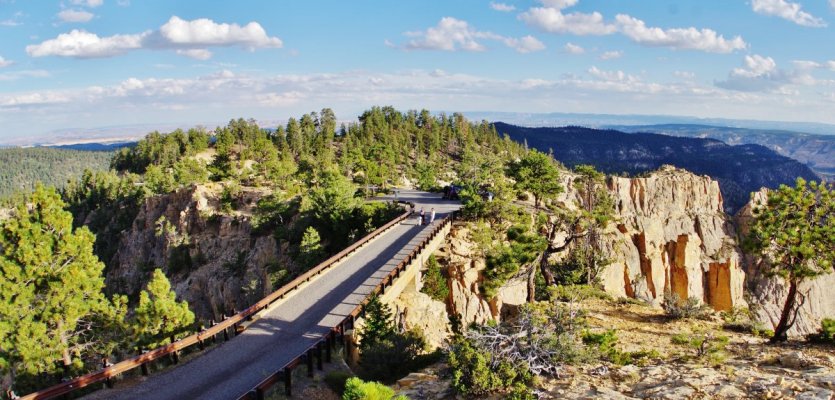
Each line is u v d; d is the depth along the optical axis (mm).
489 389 17531
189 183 109000
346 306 28766
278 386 20797
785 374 16328
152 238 102562
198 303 78375
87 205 149875
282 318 27297
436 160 148125
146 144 182000
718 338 22734
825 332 22422
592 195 80625
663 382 16641
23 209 31578
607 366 19188
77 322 33250
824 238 22766
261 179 111250
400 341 24453
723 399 14641
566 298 36656
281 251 68812
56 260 32094
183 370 21969
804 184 23547
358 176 100250
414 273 37219
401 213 58469
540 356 19031
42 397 18188
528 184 68188
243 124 167000
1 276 29953
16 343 29031
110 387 20625
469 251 46219
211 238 86500
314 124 176000
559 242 48406
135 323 32688
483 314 41531
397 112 192750
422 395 18406
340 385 20734
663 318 31109
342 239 61812
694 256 105500
